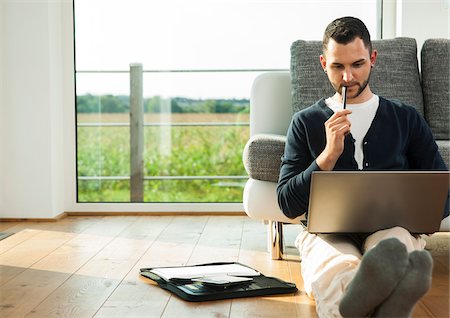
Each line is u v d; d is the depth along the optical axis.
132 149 4.59
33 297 2.57
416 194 2.28
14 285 2.76
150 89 4.56
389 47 3.50
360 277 1.81
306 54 3.41
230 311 2.38
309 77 3.38
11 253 3.38
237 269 2.83
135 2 4.54
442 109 3.49
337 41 2.53
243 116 4.54
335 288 2.09
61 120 4.58
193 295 2.49
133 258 3.25
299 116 2.66
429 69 3.54
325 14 4.50
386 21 4.46
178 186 4.59
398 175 2.24
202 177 4.58
